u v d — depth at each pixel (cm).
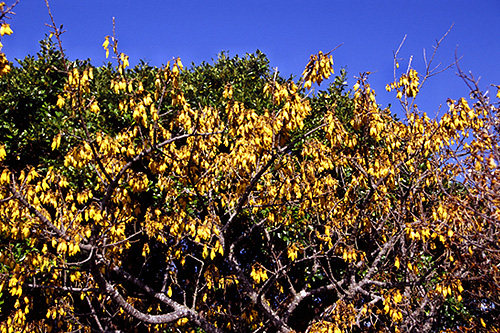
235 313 991
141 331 1024
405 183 873
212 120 644
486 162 584
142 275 1068
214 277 830
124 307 682
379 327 818
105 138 569
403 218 698
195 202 902
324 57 509
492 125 592
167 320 714
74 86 526
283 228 919
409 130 688
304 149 633
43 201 619
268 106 1003
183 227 696
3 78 1003
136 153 632
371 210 775
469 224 628
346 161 693
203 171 755
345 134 644
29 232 576
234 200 749
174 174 736
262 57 1238
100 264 674
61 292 815
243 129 543
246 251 1080
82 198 620
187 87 1073
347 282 788
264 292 736
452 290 643
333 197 733
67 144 909
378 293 873
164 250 988
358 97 651
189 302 1053
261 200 779
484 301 816
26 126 1016
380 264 887
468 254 632
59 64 1074
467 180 616
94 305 962
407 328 754
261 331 877
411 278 746
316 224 796
